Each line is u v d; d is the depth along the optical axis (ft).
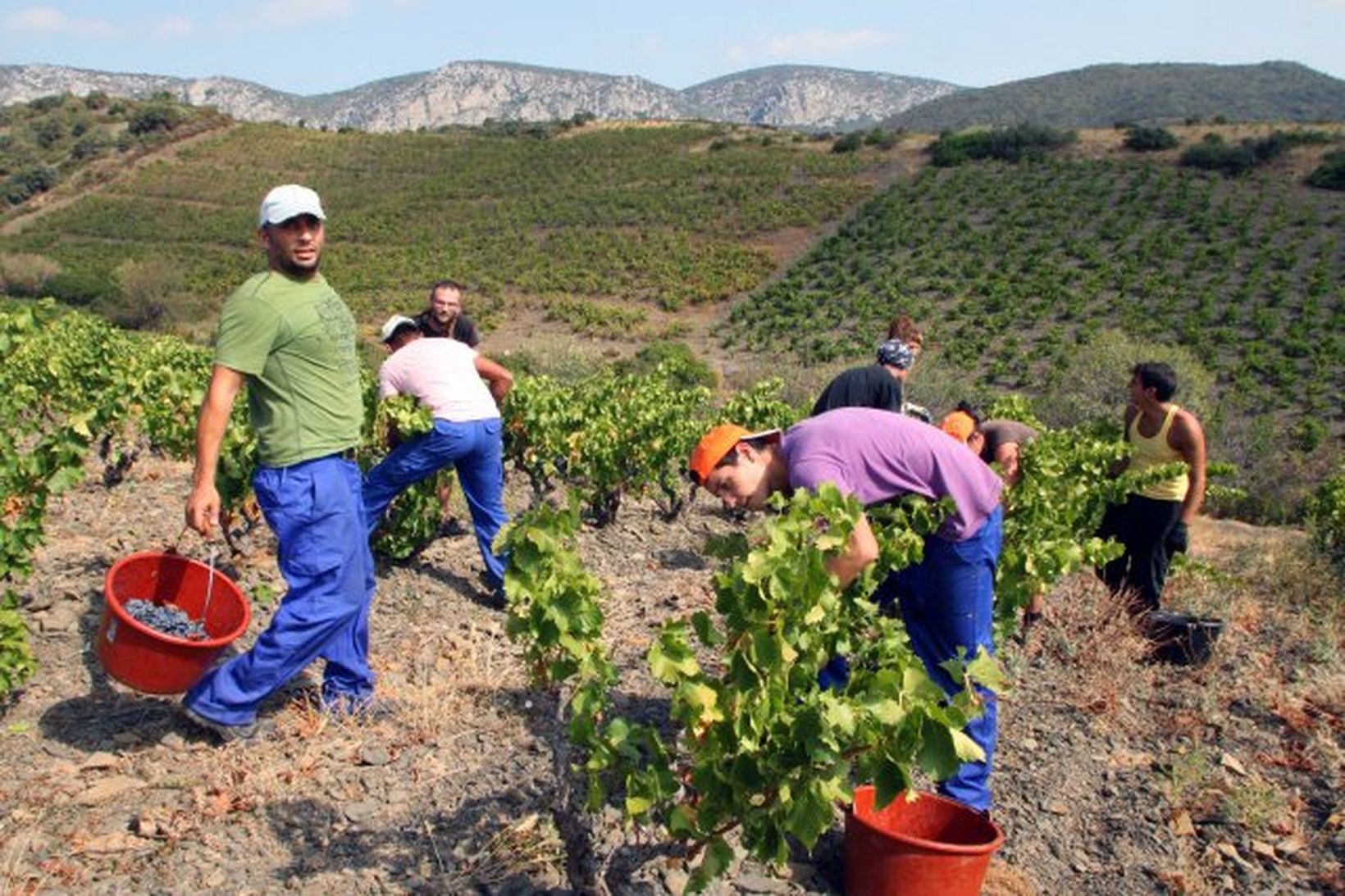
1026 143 300.61
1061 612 22.71
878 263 234.58
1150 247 216.54
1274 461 84.28
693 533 29.43
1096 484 21.35
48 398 32.27
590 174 343.67
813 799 9.36
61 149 393.50
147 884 10.94
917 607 13.62
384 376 19.39
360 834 12.21
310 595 13.83
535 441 28.91
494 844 12.01
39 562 20.07
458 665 16.88
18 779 12.64
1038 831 14.24
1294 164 263.70
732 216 284.41
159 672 13.35
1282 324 172.96
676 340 201.87
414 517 21.38
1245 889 13.19
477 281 252.42
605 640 18.67
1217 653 21.40
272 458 13.71
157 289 226.17
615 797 13.17
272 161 385.09
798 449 12.14
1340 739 17.46
